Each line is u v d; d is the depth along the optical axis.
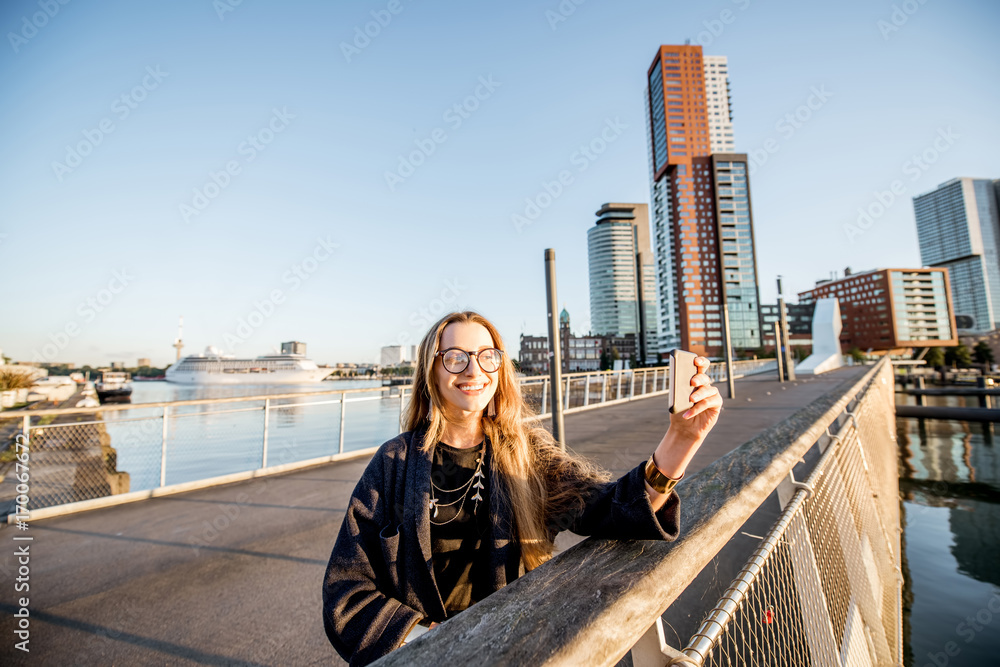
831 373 27.44
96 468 5.36
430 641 0.56
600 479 1.10
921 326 92.44
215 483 5.55
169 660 2.26
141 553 3.55
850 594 2.07
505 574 1.07
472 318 1.22
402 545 1.05
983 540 8.67
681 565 0.80
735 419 9.18
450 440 1.20
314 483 5.60
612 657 0.59
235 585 3.02
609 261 155.75
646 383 18.55
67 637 2.46
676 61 110.62
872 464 4.63
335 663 2.25
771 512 3.42
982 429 21.16
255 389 50.81
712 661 0.95
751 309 96.94
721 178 100.62
